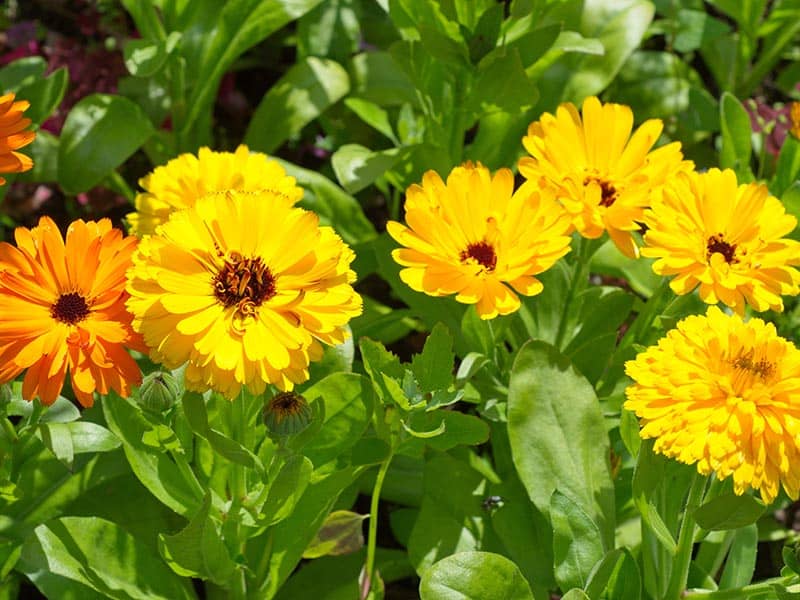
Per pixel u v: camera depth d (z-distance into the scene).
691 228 0.66
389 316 0.78
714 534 0.73
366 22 0.94
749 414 0.61
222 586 0.69
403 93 0.87
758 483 0.61
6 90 0.82
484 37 0.76
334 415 0.68
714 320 0.64
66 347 0.62
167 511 0.72
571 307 0.74
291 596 0.72
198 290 0.60
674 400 0.62
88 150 0.82
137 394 0.63
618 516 0.74
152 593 0.67
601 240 0.72
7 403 0.65
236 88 0.98
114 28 0.94
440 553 0.71
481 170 0.66
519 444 0.70
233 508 0.66
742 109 0.79
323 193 0.83
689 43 0.93
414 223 0.66
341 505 0.72
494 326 0.72
